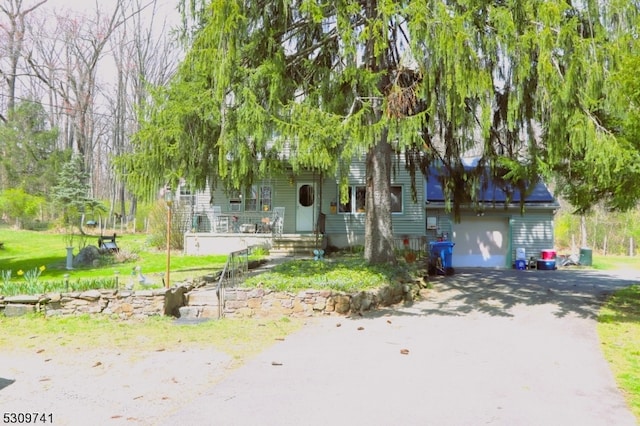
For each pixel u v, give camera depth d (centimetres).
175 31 976
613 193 921
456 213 1370
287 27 936
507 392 467
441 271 1450
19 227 2627
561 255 2166
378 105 865
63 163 2502
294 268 1083
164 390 474
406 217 1838
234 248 1712
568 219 2986
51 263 1476
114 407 431
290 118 827
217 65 796
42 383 498
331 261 1217
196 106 884
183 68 905
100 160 4197
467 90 757
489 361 575
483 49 775
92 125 3391
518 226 1859
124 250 1670
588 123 750
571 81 738
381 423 394
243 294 870
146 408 428
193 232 1747
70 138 3538
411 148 1244
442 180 1334
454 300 1016
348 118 800
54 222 2575
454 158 1282
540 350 625
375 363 566
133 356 602
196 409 424
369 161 1155
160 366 556
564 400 446
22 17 2966
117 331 737
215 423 395
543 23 738
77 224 2280
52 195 2400
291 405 433
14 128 2552
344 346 647
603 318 827
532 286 1223
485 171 1312
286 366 554
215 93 835
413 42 750
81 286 894
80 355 608
